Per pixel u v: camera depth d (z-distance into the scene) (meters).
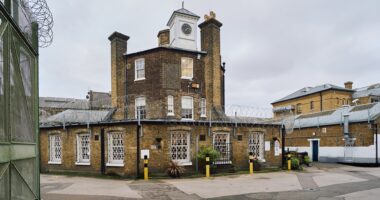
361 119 24.06
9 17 3.78
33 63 5.28
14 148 4.00
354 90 44.25
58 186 12.70
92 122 16.73
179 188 12.23
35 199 5.29
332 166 22.52
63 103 45.59
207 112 22.61
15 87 4.10
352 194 10.96
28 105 4.87
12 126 3.92
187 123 16.80
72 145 17.69
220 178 15.34
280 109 43.81
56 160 18.72
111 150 16.36
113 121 15.95
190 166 16.64
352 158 24.66
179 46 23.98
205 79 23.06
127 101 22.34
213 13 23.52
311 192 11.41
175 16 24.27
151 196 10.55
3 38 3.61
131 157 15.52
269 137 19.95
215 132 17.80
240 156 18.50
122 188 12.19
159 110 21.16
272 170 18.97
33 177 5.15
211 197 10.47
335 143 26.61
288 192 11.41
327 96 42.72
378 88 42.91
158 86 21.42
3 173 3.52
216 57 23.08
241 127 18.75
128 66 22.84
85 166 17.08
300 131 30.86
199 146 17.12
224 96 26.05
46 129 19.11
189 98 22.36
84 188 12.17
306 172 18.23
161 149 15.88
